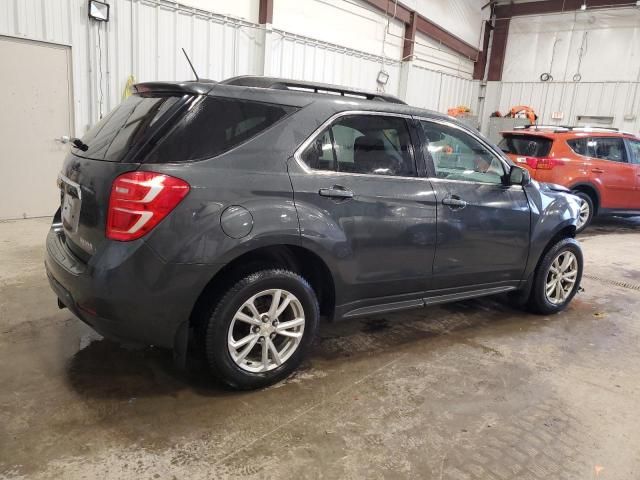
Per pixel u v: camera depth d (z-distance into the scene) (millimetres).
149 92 2721
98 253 2352
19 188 6105
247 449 2287
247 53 8117
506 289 3955
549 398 2918
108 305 2334
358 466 2229
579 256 4395
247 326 2781
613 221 9883
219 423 2461
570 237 4410
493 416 2691
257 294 2637
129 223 2303
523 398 2896
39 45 5918
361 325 3834
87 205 2465
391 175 3102
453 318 4121
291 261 2932
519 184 3801
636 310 4594
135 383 2768
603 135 8094
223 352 2590
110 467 2111
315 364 3146
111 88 6617
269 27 8148
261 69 8328
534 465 2316
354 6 9992
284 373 2842
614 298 4922
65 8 6020
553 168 7574
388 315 4082
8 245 5062
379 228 3004
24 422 2363
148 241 2311
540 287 4141
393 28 11211
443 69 13375
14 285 4023
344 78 10172
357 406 2699
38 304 3701
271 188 2598
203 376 2881
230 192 2473
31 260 4637
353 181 2908
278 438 2379
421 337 3684
